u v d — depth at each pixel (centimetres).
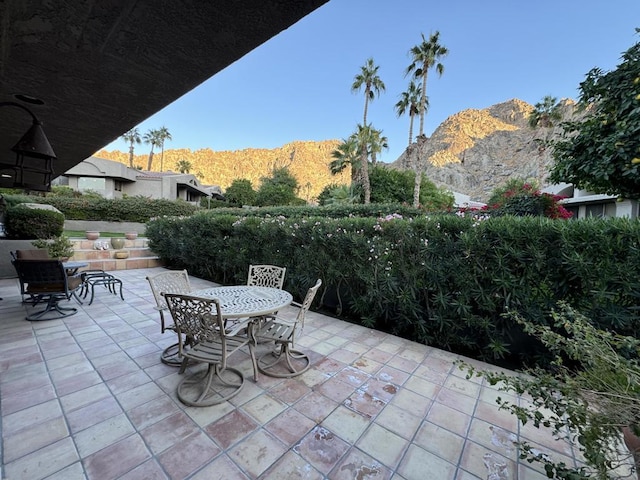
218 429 166
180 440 157
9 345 273
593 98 345
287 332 238
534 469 146
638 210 953
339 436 165
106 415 175
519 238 253
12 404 183
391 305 333
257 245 475
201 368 236
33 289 351
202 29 129
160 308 244
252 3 111
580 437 105
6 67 163
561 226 237
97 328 321
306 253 399
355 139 1608
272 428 169
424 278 305
